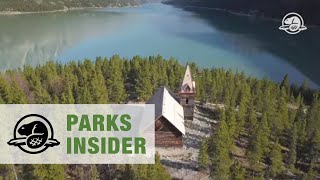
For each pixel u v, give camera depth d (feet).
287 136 254.06
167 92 258.98
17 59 562.66
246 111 271.49
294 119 266.16
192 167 218.18
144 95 308.40
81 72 337.72
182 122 246.68
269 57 593.01
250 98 292.20
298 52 625.41
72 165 210.38
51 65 365.81
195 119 279.28
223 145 207.10
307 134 243.40
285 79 377.50
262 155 222.69
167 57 594.65
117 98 304.71
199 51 632.79
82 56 596.70
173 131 234.99
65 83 311.88
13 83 272.10
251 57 593.01
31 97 286.66
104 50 639.76
